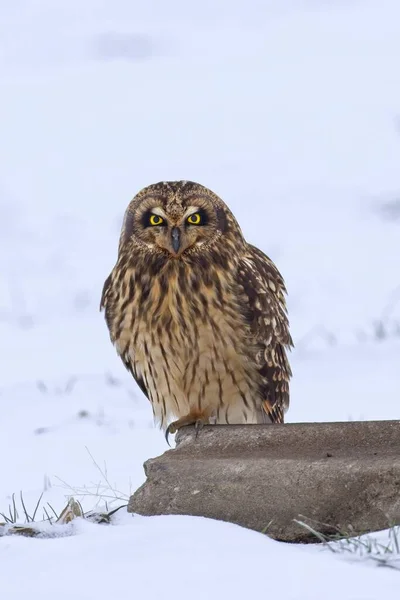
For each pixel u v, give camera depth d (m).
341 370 15.59
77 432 12.33
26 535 6.82
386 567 5.56
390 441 7.14
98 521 7.02
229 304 9.57
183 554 5.77
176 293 9.47
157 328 9.55
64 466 10.95
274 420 10.11
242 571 5.49
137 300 9.57
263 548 5.83
